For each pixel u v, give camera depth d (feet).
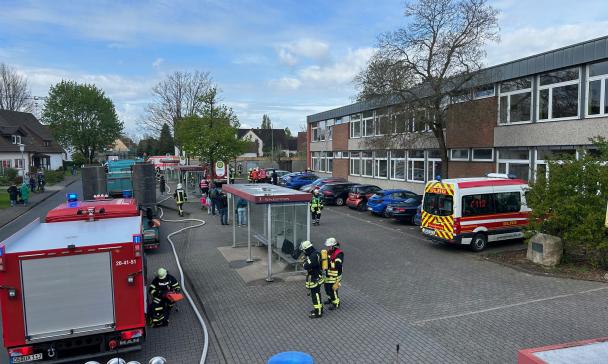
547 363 13.35
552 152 61.93
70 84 228.02
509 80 68.39
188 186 114.83
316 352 25.21
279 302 33.94
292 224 42.63
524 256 46.11
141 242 23.22
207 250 51.96
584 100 56.85
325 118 144.15
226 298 35.01
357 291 36.35
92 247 22.24
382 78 69.15
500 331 27.55
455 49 65.92
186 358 24.80
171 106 166.09
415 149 94.48
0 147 159.74
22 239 23.62
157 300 29.12
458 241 48.62
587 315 29.81
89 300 22.38
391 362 23.73
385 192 77.05
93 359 23.21
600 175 39.19
